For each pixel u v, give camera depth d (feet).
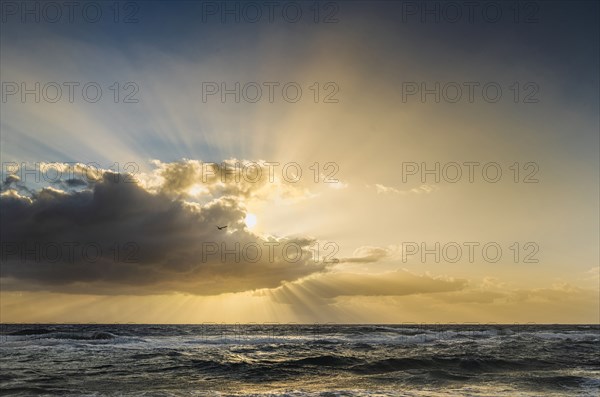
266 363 88.74
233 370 80.89
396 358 94.12
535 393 62.75
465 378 76.28
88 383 66.18
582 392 64.03
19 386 62.85
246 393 60.80
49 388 61.87
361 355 102.94
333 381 72.49
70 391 60.03
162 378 71.87
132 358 93.86
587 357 103.91
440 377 76.95
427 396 59.72
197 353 104.58
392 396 59.57
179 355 99.91
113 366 82.94
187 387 64.90
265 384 69.05
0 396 56.70
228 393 60.64
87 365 83.71
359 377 76.38
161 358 94.17
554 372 83.25
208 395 58.85
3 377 69.67
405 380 73.82
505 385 69.67
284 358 97.81
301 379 74.02
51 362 86.79
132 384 66.28
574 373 82.43
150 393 59.41
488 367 87.71
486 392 63.41
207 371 79.46
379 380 73.67
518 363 92.27
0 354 98.63
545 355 106.63
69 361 88.53
